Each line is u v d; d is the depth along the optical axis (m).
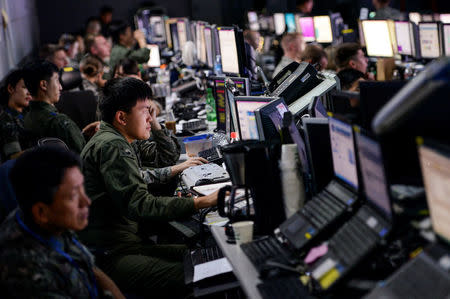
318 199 1.99
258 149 2.11
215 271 2.29
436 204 1.41
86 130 3.93
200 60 7.33
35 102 3.81
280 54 6.23
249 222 2.15
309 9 8.89
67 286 1.76
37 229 1.76
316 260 1.78
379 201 1.66
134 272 2.58
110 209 2.64
